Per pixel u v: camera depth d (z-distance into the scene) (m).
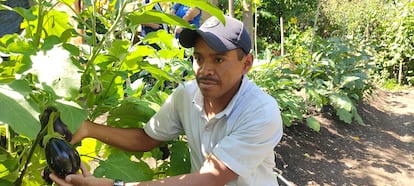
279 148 4.27
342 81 5.37
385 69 8.13
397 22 8.08
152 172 1.57
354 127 5.20
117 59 1.34
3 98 0.92
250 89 1.37
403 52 7.94
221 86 1.30
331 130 4.94
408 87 7.89
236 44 1.27
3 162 1.17
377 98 6.83
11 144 1.24
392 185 3.95
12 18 3.26
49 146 1.12
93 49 1.26
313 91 4.84
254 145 1.32
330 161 4.26
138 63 1.38
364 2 9.05
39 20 1.28
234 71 1.30
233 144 1.31
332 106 5.37
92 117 1.45
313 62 5.38
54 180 1.15
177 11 4.03
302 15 8.80
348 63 5.70
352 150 4.58
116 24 1.25
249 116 1.32
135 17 1.24
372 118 5.68
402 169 4.29
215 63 1.29
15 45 1.19
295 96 4.72
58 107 1.10
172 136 1.57
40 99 1.19
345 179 3.96
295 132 4.64
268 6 8.52
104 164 1.32
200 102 1.41
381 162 4.39
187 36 1.31
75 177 1.14
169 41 1.49
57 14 1.39
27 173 1.28
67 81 1.03
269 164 1.48
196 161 1.51
